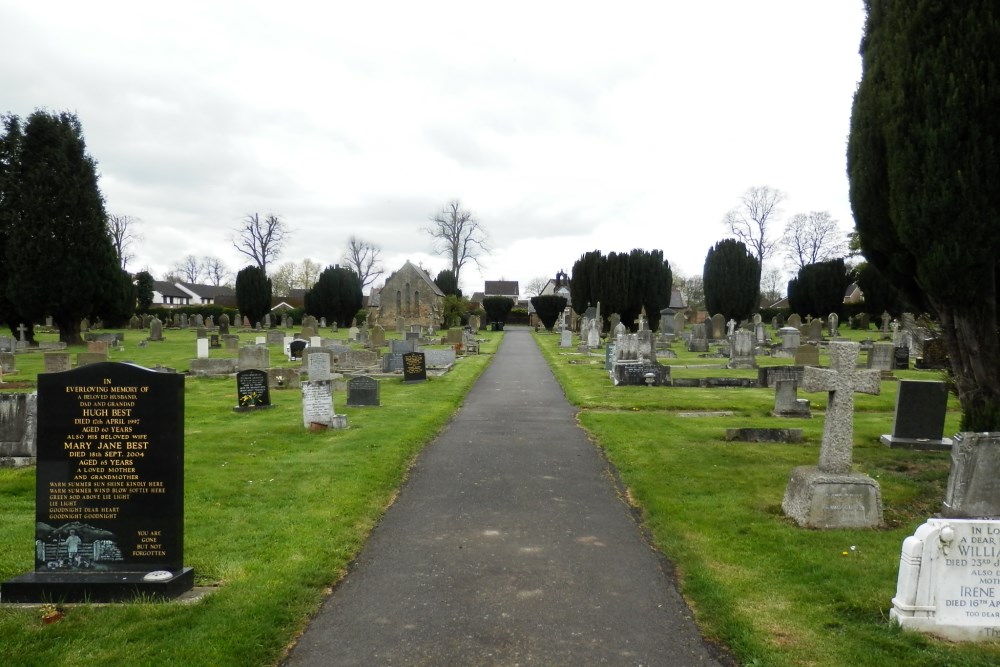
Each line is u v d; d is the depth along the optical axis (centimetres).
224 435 1370
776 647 512
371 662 504
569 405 1883
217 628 541
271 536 763
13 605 585
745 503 895
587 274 6438
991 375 905
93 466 618
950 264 838
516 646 529
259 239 8969
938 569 532
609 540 778
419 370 2409
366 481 1004
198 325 7138
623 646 529
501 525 830
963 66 816
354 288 7344
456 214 9144
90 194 4256
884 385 2269
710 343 4397
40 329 5975
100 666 481
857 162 987
